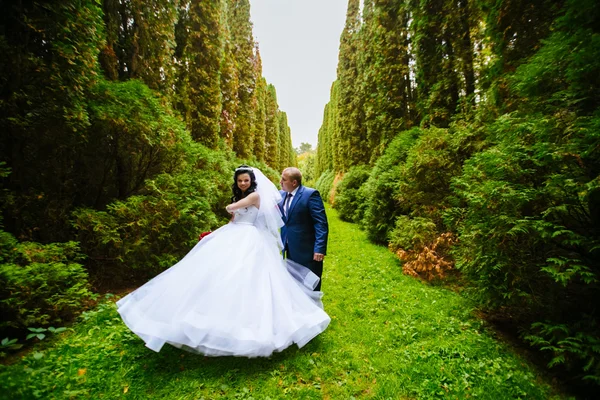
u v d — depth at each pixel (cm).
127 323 211
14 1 255
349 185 1140
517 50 362
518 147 239
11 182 288
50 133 296
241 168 275
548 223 208
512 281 241
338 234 851
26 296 213
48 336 226
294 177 302
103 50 435
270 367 209
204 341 200
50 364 191
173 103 642
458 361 222
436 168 461
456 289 396
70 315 259
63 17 278
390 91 832
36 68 266
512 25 364
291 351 231
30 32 269
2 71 252
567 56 230
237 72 1162
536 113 258
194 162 495
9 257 226
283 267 270
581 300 222
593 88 216
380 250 626
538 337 215
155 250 382
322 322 242
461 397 184
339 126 1652
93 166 389
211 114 785
